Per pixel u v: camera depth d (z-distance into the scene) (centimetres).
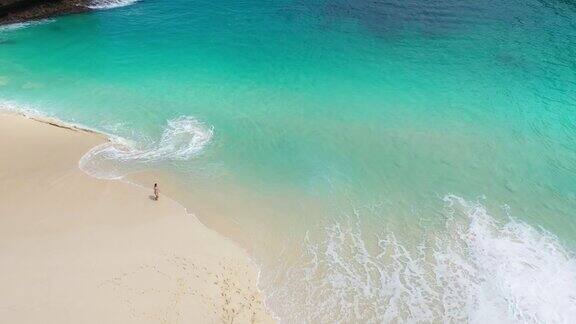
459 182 2402
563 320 1752
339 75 3347
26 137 2539
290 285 1853
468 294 1842
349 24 4153
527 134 2748
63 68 3347
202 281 1783
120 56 3547
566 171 2469
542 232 2120
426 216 2197
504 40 3897
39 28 3978
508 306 1798
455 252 2016
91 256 1838
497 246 2042
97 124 2719
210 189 2286
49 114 2784
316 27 4094
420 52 3688
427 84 3253
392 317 1759
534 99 3088
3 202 2094
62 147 2486
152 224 2036
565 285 1878
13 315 1582
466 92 3166
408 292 1847
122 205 2130
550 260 1983
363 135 2727
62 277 1736
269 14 4366
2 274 1733
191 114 2862
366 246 2036
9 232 1934
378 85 3234
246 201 2231
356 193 2316
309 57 3581
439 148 2633
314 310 1769
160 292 1712
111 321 1590
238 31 4006
